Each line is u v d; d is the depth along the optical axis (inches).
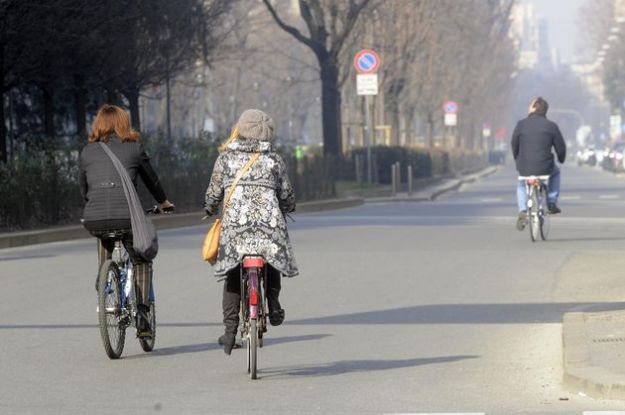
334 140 4665.4
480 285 1556.3
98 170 1069.1
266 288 986.7
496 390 922.1
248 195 955.3
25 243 2228.1
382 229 2479.1
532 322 1264.8
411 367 1025.5
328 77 4650.6
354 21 4562.0
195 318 1314.0
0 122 2893.7
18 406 880.3
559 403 866.8
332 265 1793.8
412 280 1614.2
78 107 3440.0
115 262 1074.7
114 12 2842.0
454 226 2554.1
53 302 1443.2
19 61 2768.2
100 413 854.5
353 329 1233.4
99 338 1193.4
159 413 852.0
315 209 3376.0
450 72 7770.7
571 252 1925.4
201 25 3489.2
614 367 924.6
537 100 2174.0
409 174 4207.7
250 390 931.3
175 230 2593.5
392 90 6067.9
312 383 957.8
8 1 2468.0
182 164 3034.0
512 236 2266.2
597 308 1285.7
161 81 3651.6
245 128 975.6
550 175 2156.7
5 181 2359.7
